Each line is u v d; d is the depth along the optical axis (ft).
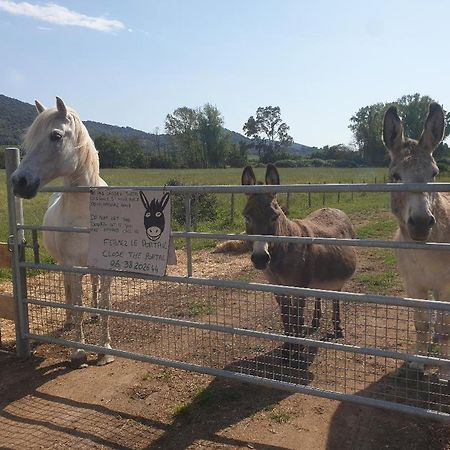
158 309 20.88
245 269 29.63
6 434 12.00
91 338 17.83
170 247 13.21
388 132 13.08
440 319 13.34
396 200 12.89
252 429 11.83
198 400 13.25
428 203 11.12
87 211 15.83
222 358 15.93
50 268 15.33
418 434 11.32
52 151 14.21
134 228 13.58
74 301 15.83
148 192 13.15
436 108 12.17
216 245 38.09
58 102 14.43
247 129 323.57
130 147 300.40
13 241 16.01
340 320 18.19
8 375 15.34
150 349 16.75
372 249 34.96
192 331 18.47
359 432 11.57
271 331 17.93
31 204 69.15
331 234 17.80
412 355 10.33
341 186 10.34
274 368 15.21
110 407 13.14
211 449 11.09
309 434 11.56
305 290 11.34
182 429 11.96
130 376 14.90
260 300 22.26
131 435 11.80
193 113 302.66
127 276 13.82
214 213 53.52
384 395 13.30
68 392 14.06
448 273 12.76
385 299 10.46
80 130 15.25
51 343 17.58
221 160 303.48
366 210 64.69
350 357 15.92
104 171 228.22
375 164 224.53
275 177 15.15
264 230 14.52
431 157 12.36
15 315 16.42
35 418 12.71
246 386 14.06
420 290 13.80
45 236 18.26
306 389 11.52
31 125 14.69
